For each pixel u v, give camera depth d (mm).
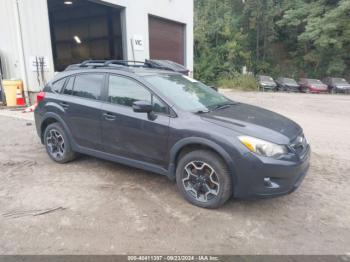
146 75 4156
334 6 31234
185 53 14977
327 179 4449
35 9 9016
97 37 15773
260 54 38938
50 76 9602
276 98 18234
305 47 35688
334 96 20562
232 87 30375
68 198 3674
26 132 6785
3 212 3332
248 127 3365
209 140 3307
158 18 12961
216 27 38156
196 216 3309
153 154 3811
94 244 2787
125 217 3260
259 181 3164
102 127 4203
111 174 4449
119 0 10789
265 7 37031
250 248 2773
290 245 2828
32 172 4496
